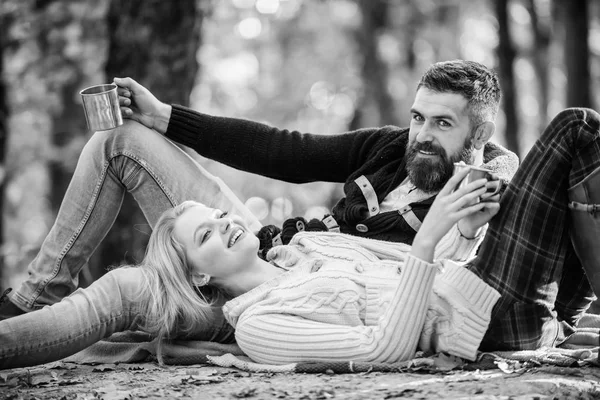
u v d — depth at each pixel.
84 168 5.70
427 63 20.02
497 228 4.66
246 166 5.93
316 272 4.89
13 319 4.75
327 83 22.25
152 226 5.80
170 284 5.08
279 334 4.68
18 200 19.77
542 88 18.06
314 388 4.20
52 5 12.95
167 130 5.91
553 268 4.64
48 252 5.65
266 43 22.58
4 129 11.94
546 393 4.02
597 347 4.70
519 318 4.68
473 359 4.57
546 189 4.54
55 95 14.03
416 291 4.50
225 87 22.50
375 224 5.35
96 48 13.38
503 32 15.04
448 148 5.18
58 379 4.75
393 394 4.05
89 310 4.88
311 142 5.88
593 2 16.97
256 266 5.15
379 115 18.52
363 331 4.59
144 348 5.18
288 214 19.11
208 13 9.16
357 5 19.64
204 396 4.24
